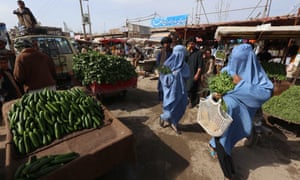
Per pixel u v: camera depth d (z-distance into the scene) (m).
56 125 1.71
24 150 1.48
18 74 2.60
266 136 3.01
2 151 2.54
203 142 2.85
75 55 4.75
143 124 3.47
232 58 1.89
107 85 4.21
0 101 3.45
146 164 2.32
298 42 4.98
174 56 2.80
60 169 1.22
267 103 3.23
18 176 1.18
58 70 4.66
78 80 4.56
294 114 2.83
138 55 9.38
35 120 1.69
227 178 1.97
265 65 4.34
